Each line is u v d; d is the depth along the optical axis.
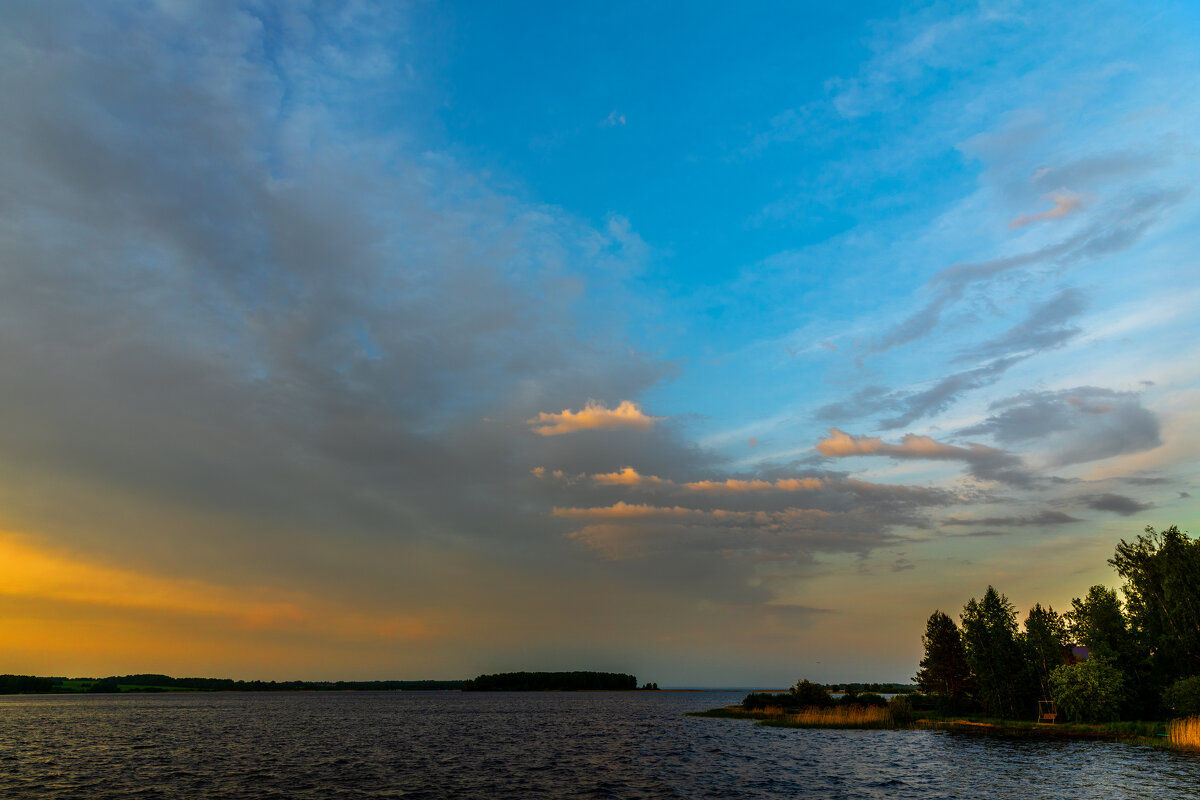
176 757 61.75
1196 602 63.41
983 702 87.94
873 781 43.91
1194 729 54.50
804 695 112.38
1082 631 78.00
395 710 174.12
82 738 83.00
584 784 44.41
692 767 52.00
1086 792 37.66
